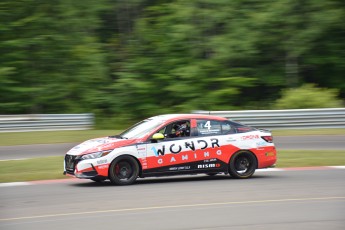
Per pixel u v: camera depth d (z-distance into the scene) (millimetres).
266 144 12898
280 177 12922
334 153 16875
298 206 9148
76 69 30281
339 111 22469
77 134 21547
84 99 29953
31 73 29578
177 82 29672
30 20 29406
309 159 15844
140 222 7863
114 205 9219
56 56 30016
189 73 29156
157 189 11031
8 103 28578
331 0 29484
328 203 9445
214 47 29609
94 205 9242
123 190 10906
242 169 12695
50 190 11039
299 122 22266
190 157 12133
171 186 11469
